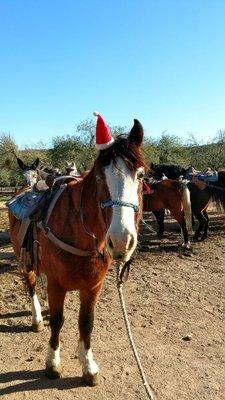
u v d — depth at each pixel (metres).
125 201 1.97
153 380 2.78
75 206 2.47
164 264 5.96
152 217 11.23
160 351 3.20
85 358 2.74
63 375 2.82
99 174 2.12
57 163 26.22
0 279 5.07
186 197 7.13
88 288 2.56
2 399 2.53
